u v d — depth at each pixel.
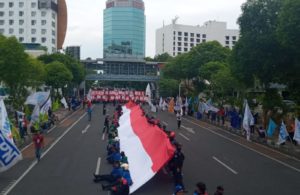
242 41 40.97
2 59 49.62
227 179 22.97
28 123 42.44
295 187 21.33
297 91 39.94
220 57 83.25
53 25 143.38
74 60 97.75
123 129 30.55
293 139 34.09
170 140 22.66
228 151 32.62
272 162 28.25
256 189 20.81
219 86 64.44
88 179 22.53
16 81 52.72
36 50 101.50
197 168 25.86
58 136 40.66
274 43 38.59
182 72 90.06
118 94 99.38
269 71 40.22
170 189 20.14
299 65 36.06
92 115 65.88
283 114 44.62
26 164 26.72
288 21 31.33
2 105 25.78
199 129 48.22
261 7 39.88
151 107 72.06
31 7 140.50
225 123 54.12
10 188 20.61
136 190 19.84
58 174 23.77
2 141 21.72
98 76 121.25
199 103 62.75
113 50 172.12
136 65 131.00
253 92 58.72
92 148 33.25
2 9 141.00
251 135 41.94
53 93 81.25
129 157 22.95
